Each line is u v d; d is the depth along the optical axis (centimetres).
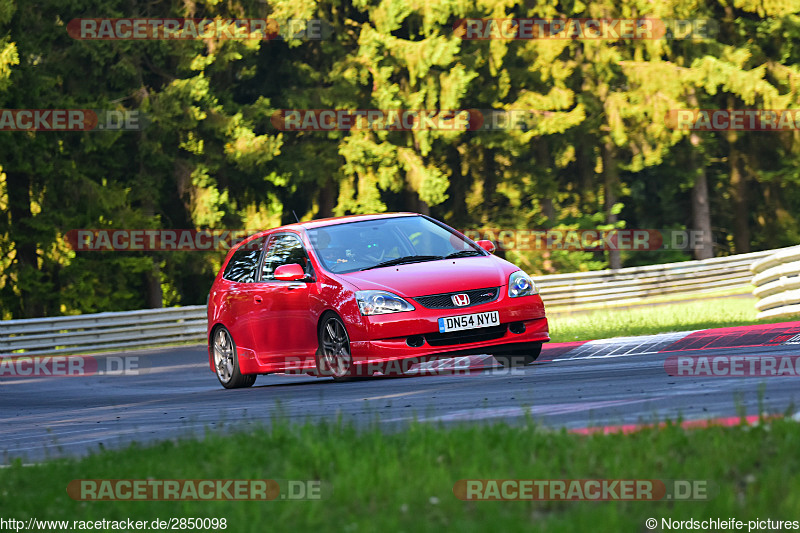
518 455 1645
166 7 12081
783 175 13950
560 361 3809
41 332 8175
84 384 5519
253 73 12631
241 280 4169
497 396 2761
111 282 11794
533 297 3591
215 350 4325
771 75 13712
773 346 3606
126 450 2128
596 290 10369
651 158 12825
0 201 11400
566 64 12681
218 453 1931
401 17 11950
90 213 11281
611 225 13200
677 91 12506
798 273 5294
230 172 12519
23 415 3872
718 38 13912
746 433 1672
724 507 1287
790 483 1347
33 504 1753
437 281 3497
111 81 11631
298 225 4056
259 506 1495
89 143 11062
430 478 1506
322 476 1666
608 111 12544
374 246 3822
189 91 11262
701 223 13750
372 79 12612
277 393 3522
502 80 12606
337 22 12438
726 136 14125
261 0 12019
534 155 13462
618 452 1602
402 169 12544
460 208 13825
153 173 11925
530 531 1231
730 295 10075
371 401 2884
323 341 3656
